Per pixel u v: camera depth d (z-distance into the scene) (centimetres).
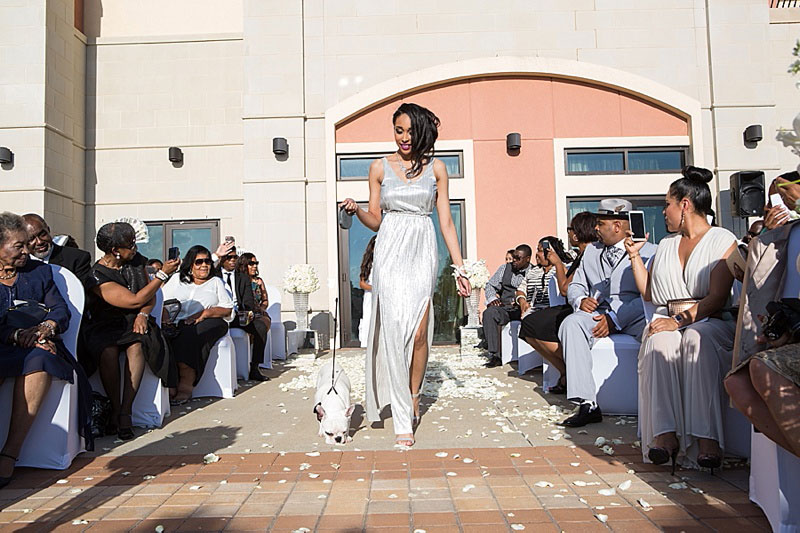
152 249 935
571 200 897
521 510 229
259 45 887
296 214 870
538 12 891
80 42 927
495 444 328
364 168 906
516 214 887
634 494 245
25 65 821
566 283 474
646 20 887
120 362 382
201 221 938
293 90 881
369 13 894
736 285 336
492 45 891
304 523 221
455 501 240
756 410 205
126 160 938
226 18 984
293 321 867
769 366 196
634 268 356
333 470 286
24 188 812
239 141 937
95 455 322
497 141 895
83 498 252
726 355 275
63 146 869
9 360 280
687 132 891
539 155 893
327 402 338
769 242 233
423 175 354
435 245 359
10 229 296
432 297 358
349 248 898
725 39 878
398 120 351
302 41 888
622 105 898
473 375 589
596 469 279
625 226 420
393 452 316
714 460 262
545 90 898
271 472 284
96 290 372
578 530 210
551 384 484
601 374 394
